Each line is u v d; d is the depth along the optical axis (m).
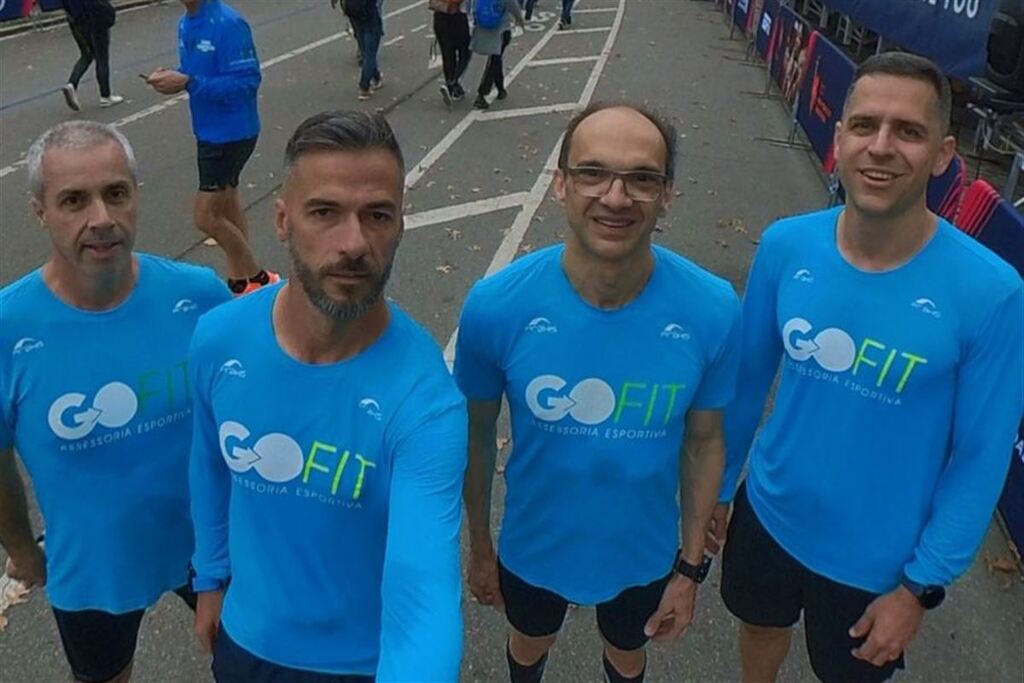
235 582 1.72
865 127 1.86
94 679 2.30
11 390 1.90
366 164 1.39
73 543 2.05
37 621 2.97
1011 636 3.08
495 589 2.33
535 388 1.93
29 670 2.80
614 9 21.78
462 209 7.10
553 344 1.88
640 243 1.76
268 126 9.27
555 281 1.87
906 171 1.82
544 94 11.65
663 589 2.22
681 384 1.90
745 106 11.65
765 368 2.27
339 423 1.53
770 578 2.29
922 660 2.96
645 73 13.65
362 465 1.53
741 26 18.28
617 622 2.29
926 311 1.88
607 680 2.63
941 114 1.83
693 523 2.13
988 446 1.86
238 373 1.56
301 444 1.54
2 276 5.66
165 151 8.28
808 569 2.18
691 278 1.90
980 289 1.83
